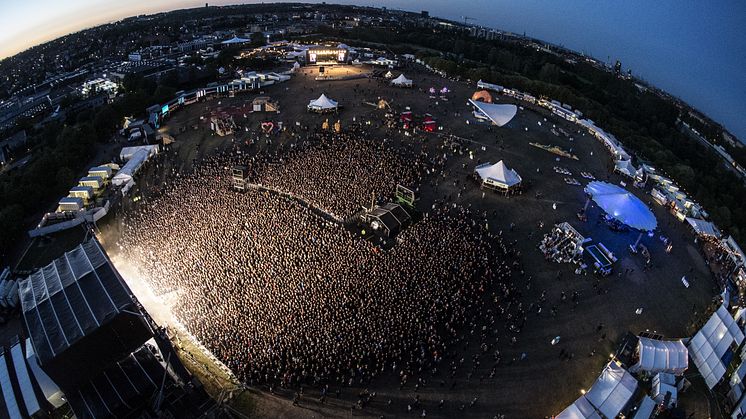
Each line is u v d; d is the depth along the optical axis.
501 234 68.56
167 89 122.75
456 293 54.12
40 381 41.06
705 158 121.50
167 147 94.31
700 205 86.06
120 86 148.75
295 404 41.97
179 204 72.50
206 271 56.47
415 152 92.31
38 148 110.75
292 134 98.94
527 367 47.09
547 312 54.47
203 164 86.69
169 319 50.28
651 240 70.81
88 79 180.50
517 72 173.50
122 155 89.62
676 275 63.75
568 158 95.75
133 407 39.44
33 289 44.00
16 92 180.38
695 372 48.91
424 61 160.00
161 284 55.28
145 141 100.06
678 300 59.06
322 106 110.25
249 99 121.75
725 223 82.06
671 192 86.00
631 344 48.66
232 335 47.28
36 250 64.25
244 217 67.81
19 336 46.06
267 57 161.75
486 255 61.84
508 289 57.03
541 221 72.81
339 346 46.28
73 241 66.12
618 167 90.56
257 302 51.25
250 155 89.75
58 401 41.78
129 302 41.28
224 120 104.50
